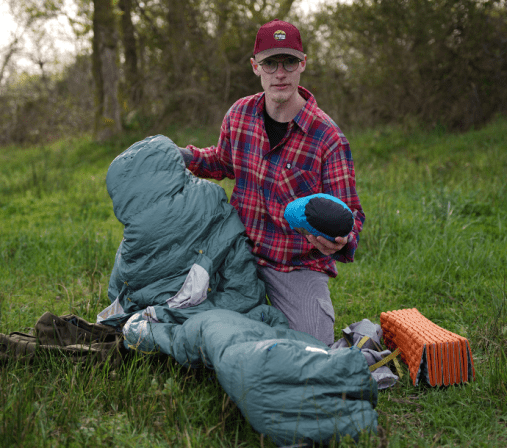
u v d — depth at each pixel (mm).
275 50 2727
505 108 10281
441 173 7375
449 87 10508
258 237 3066
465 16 10195
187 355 2492
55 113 16969
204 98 13648
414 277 4266
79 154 12461
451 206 5762
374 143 9617
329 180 2900
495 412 2498
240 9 13617
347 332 3146
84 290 4238
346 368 2152
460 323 3498
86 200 7574
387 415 2436
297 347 2199
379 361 2844
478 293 3934
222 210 2990
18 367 2730
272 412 2088
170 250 2854
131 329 2738
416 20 10320
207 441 2158
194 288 2787
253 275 2965
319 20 11992
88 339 2979
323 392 2100
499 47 10305
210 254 2881
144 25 14906
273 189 2971
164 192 2891
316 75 12406
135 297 2908
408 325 2924
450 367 2676
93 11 13312
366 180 7359
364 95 11414
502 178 6766
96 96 13719
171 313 2754
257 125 2980
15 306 3902
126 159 2965
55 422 2293
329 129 2891
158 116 14016
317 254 3061
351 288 4168
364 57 11320
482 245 4629
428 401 2600
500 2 10164
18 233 5781
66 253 5113
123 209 2900
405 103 10914
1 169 11148
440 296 3967
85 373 2578
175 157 3027
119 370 2662
